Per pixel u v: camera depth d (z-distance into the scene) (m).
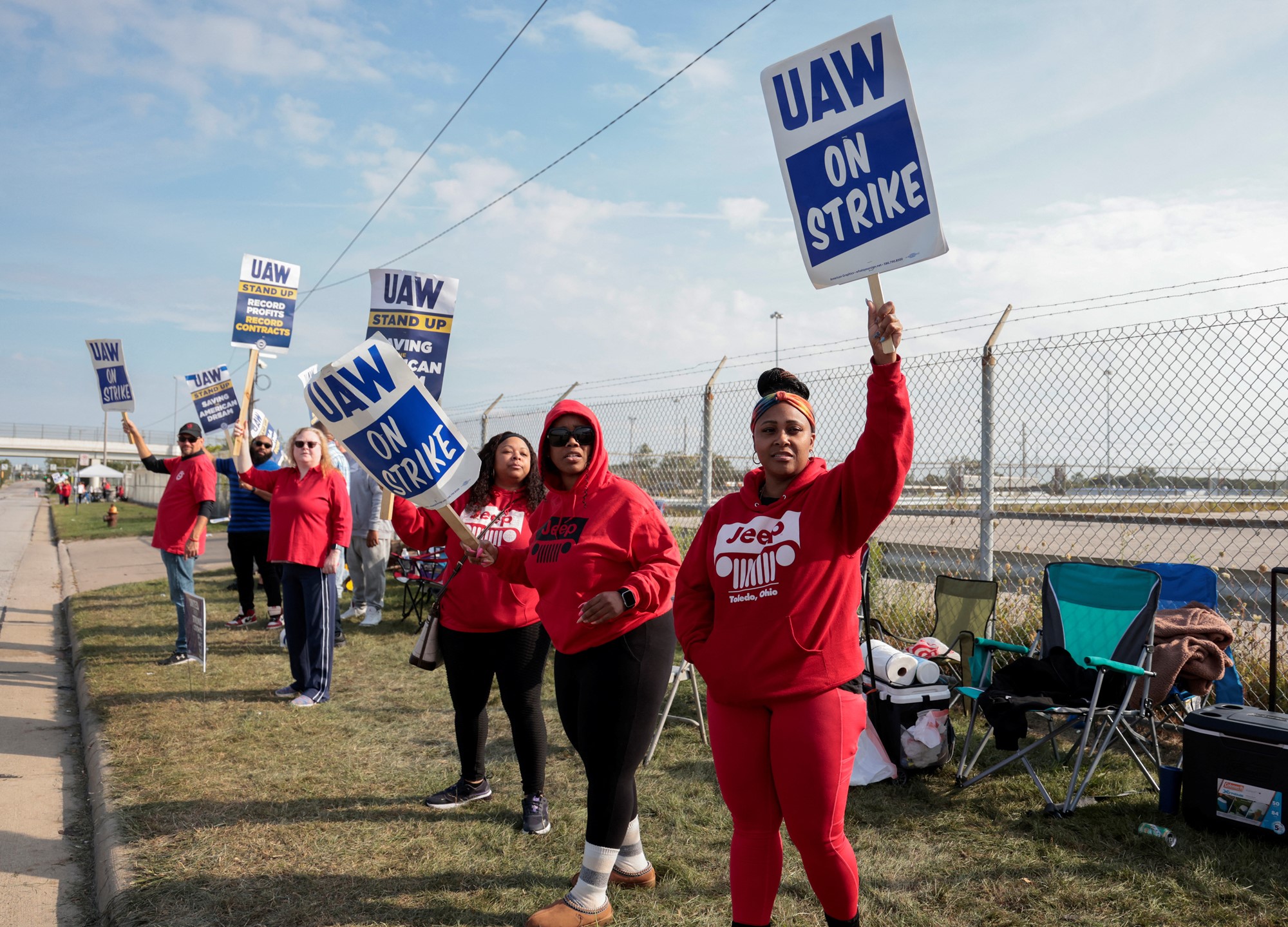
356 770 4.38
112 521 27.94
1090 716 3.80
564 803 3.93
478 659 3.70
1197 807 3.58
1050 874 3.20
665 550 2.88
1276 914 2.88
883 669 4.26
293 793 4.05
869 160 2.32
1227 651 5.23
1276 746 3.39
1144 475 5.22
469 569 3.63
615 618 2.75
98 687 6.00
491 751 4.70
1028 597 6.40
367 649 7.29
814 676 2.14
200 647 6.19
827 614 2.17
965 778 4.12
